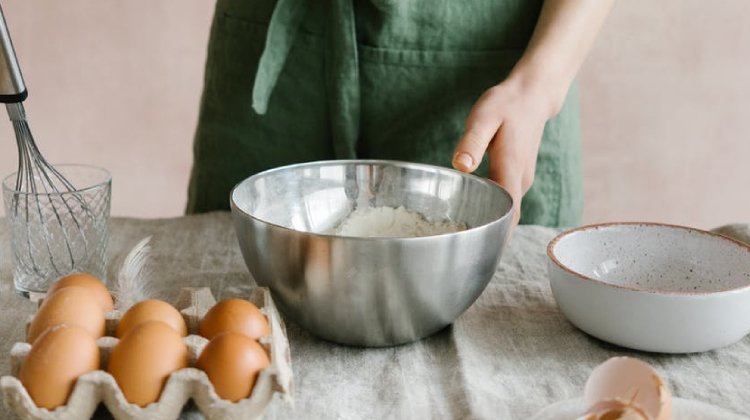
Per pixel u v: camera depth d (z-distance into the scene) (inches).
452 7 38.6
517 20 39.4
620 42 74.3
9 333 29.5
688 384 27.2
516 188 34.5
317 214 33.9
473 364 28.1
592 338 30.1
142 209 83.6
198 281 34.2
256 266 29.0
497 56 39.7
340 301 27.5
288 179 33.3
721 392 26.8
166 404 23.0
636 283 32.1
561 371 28.0
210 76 43.2
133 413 22.9
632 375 22.6
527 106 34.6
